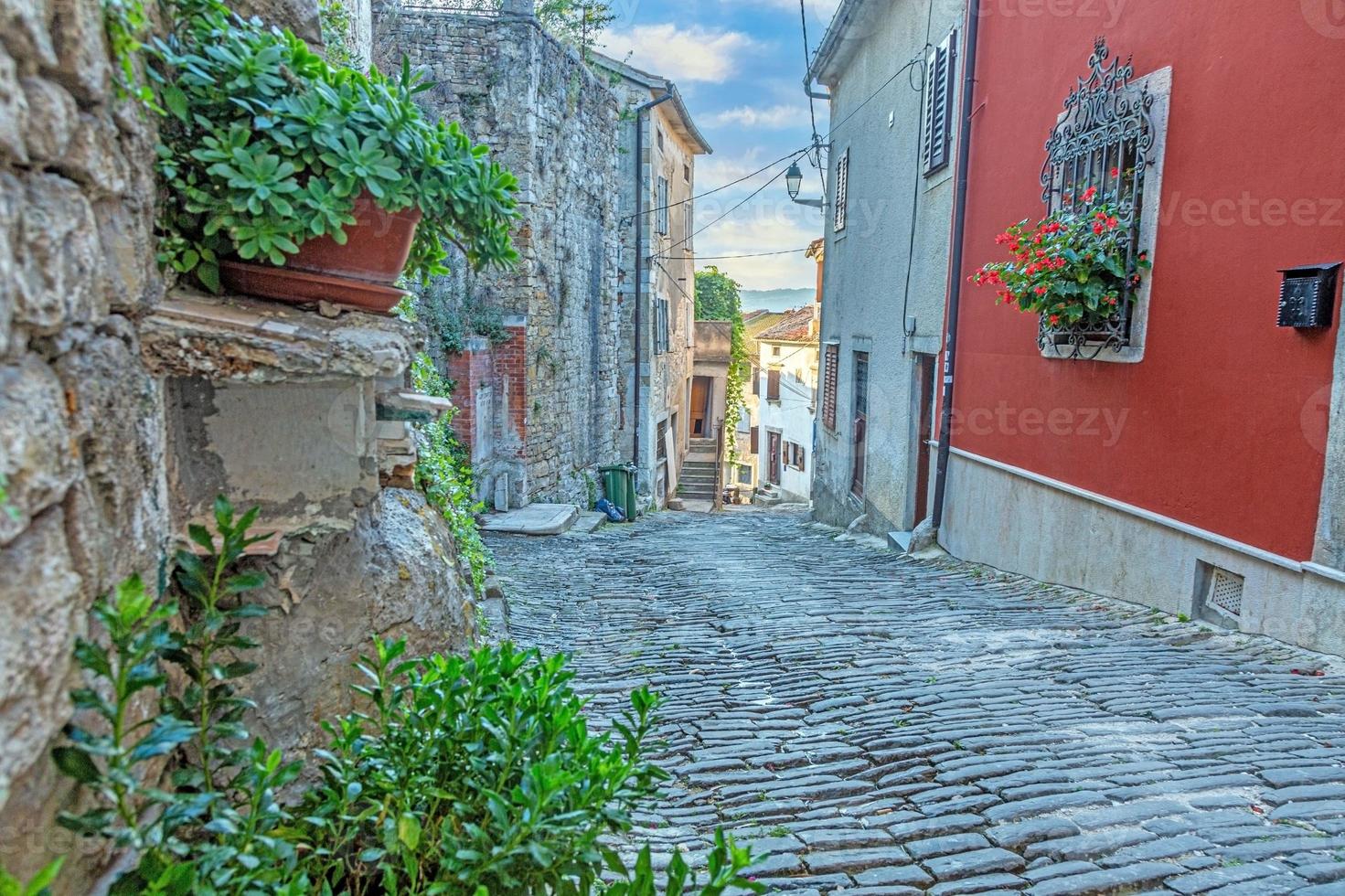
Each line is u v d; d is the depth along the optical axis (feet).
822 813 9.50
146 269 5.93
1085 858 8.08
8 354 3.75
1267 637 15.21
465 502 22.26
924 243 32.71
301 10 8.32
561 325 40.93
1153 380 18.31
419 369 17.85
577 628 19.60
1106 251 18.83
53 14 4.33
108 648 4.63
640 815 9.68
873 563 29.43
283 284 7.20
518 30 34.68
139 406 5.48
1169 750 10.71
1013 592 22.50
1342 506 13.50
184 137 6.61
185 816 4.61
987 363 26.78
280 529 6.78
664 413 66.64
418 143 7.39
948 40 29.78
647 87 53.67
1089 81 20.29
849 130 46.19
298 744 7.16
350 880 6.31
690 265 86.99
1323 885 7.35
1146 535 18.74
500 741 5.76
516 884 5.34
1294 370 14.44
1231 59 15.85
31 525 3.85
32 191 4.01
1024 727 11.75
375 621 7.82
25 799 3.80
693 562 29.91
